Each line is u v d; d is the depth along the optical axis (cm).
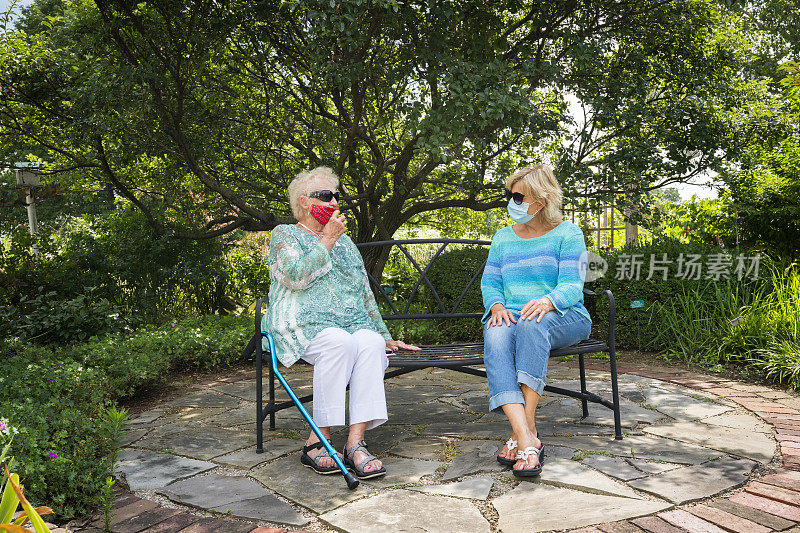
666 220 703
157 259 765
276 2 566
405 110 535
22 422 245
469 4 557
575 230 288
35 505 208
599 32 631
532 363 256
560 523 201
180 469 263
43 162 782
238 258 874
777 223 654
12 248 663
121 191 727
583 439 291
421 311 689
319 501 225
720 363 469
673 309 517
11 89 664
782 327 454
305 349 263
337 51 556
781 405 348
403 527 200
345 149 644
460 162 696
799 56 1115
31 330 562
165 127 629
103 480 238
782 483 230
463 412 349
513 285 289
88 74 633
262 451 283
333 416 254
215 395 411
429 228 1058
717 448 273
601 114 626
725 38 693
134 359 438
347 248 297
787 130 666
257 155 764
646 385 404
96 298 688
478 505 219
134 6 568
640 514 206
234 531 202
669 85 686
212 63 686
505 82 521
